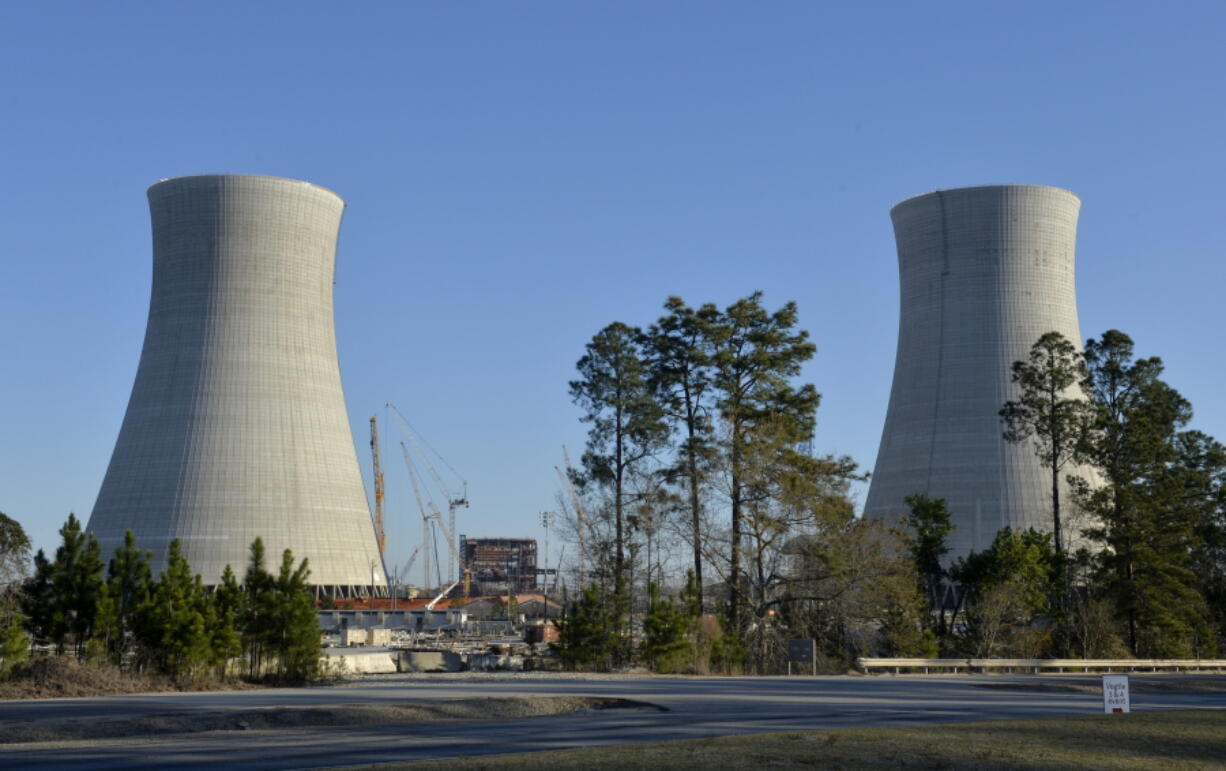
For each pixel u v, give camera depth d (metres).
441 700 27.70
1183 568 64.62
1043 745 20.02
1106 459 67.75
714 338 58.56
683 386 60.47
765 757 17.55
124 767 17.38
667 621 46.69
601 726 23.73
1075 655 61.09
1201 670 57.84
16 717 23.39
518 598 175.25
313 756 18.62
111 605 35.97
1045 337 74.38
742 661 48.91
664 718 25.56
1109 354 70.69
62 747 19.91
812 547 51.66
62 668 31.58
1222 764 19.11
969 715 26.91
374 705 26.14
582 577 55.75
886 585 52.59
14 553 52.53
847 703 30.09
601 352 60.69
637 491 57.81
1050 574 66.94
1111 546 67.88
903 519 73.06
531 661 50.06
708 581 56.66
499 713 26.42
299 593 38.56
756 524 52.03
